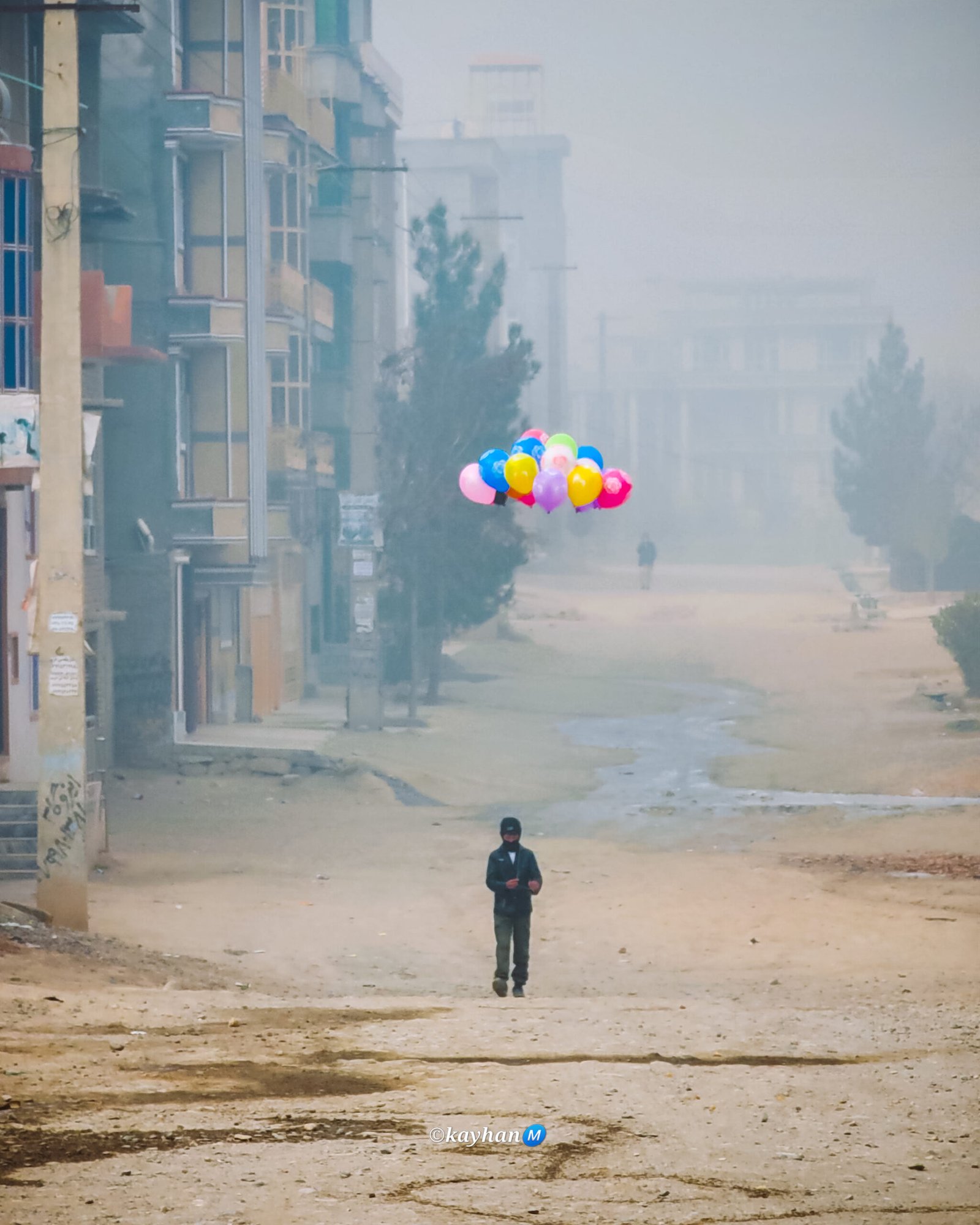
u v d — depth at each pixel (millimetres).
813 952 54312
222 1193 20812
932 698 140125
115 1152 23031
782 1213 20359
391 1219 19719
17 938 47188
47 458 54062
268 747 101562
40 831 53875
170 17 107125
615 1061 31812
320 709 136625
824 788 99125
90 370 88000
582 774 107438
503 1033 35156
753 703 150250
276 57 151000
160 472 106062
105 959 47094
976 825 82812
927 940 56000
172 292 107000
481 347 147500
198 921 58500
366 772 98688
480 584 143125
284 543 130375
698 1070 30812
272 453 126562
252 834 82188
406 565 137250
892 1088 29078
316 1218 19719
